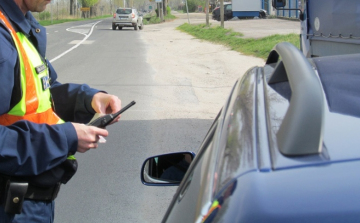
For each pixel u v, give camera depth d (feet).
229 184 4.01
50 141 6.58
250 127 4.78
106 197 15.66
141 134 22.70
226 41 68.85
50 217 7.55
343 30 19.33
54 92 8.57
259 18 136.15
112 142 21.40
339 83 5.70
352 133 4.48
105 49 66.33
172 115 26.45
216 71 42.83
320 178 3.86
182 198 5.17
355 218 3.60
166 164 7.77
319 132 4.16
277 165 4.03
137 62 50.39
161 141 21.62
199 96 31.99
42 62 7.30
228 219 3.76
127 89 34.73
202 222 4.00
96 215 14.49
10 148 6.35
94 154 19.75
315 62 6.84
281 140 4.25
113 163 18.69
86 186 16.52
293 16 118.83
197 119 25.57
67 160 7.37
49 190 7.23
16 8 6.86
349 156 4.08
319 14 22.15
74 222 14.06
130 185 16.56
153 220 14.21
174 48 65.62
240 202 3.80
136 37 91.56
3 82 6.31
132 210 14.80
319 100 4.28
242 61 48.47
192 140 21.77
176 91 33.65
